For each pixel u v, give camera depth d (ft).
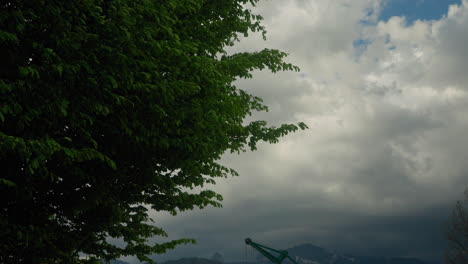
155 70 36.35
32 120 30.89
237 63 46.21
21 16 27.78
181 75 37.70
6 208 36.27
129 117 36.19
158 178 43.32
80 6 30.86
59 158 32.55
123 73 32.60
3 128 30.66
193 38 47.06
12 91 28.81
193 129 40.24
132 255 51.26
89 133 34.12
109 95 33.63
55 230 41.39
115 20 32.73
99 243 49.78
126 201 48.60
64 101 30.01
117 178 41.68
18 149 27.09
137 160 40.78
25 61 30.60
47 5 29.32
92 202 38.93
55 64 29.58
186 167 43.75
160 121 37.58
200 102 39.91
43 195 38.40
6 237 35.17
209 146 42.50
